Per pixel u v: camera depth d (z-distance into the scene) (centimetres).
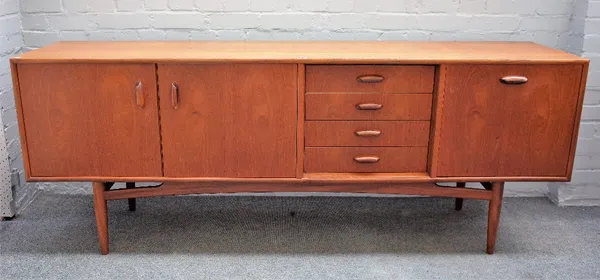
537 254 218
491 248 218
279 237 231
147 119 198
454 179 206
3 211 238
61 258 212
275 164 204
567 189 261
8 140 243
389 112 200
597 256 217
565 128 201
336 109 200
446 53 204
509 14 249
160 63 192
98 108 196
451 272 205
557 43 254
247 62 192
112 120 198
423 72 196
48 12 246
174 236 231
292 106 198
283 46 222
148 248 221
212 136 200
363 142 204
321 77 196
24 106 196
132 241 226
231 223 243
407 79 197
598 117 251
